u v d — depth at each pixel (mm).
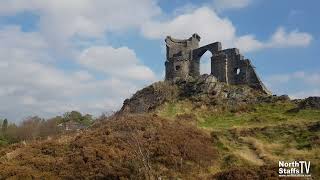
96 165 41125
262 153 45938
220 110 65062
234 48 75125
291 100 65562
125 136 48906
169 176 39719
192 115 62531
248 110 63875
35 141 55656
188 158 43812
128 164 40469
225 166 43531
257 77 72062
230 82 74750
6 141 75750
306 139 48156
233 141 50281
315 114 57062
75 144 47906
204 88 70875
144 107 72375
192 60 80125
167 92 73188
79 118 104438
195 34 82188
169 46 81875
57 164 42188
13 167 41312
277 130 52031
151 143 46219
